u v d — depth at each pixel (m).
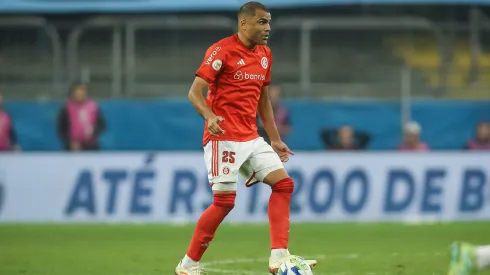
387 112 58.72
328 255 36.97
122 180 53.06
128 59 62.75
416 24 64.50
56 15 63.38
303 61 62.72
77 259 35.62
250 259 35.25
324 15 65.56
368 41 65.19
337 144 58.09
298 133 58.09
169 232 48.00
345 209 53.38
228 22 63.66
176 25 63.31
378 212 53.56
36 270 31.84
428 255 36.72
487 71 64.38
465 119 59.06
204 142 25.25
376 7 66.06
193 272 25.34
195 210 53.03
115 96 62.34
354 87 63.94
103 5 58.78
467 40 65.19
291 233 47.41
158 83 63.59
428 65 65.38
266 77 25.84
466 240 43.47
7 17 63.06
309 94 62.66
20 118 57.47
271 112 26.70
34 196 53.16
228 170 24.69
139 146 57.91
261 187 53.12
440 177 53.97
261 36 24.59
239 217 52.91
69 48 63.06
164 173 53.03
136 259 35.56
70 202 53.09
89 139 57.50
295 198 53.19
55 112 57.59
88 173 53.12
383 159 53.69
